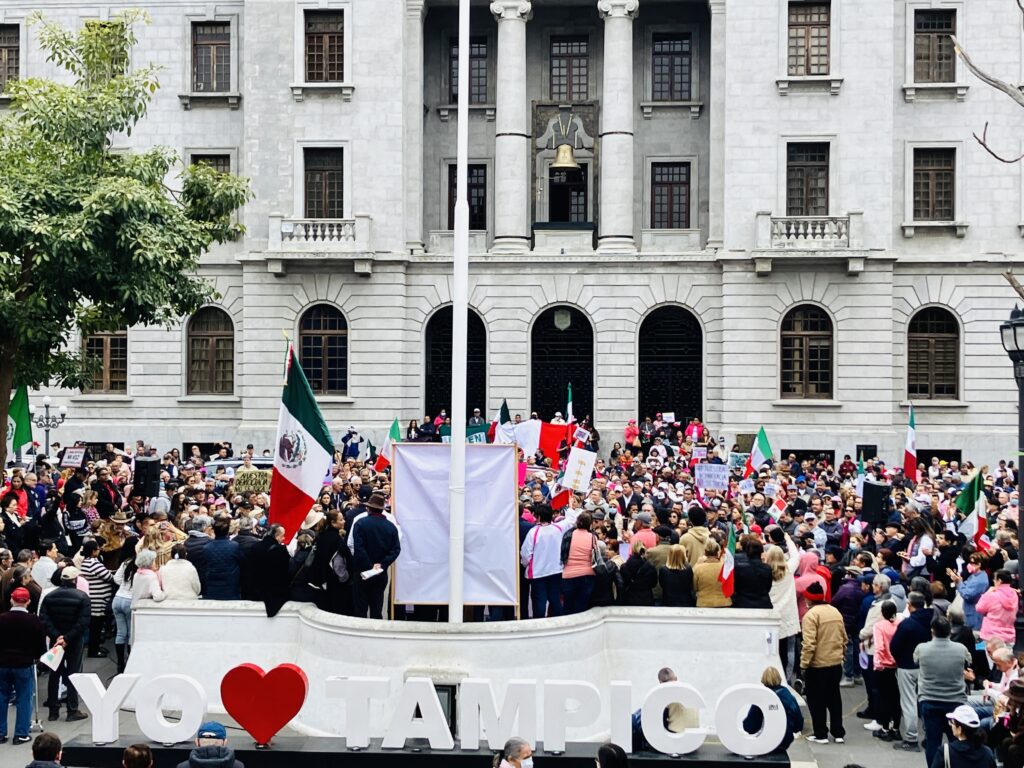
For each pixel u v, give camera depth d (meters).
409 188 43.28
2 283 24.70
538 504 19.42
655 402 43.03
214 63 44.56
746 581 16.95
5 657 15.56
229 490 25.59
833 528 22.45
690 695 14.11
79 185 25.39
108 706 14.42
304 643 16.45
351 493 22.97
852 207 41.03
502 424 35.12
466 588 16.67
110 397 44.03
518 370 42.75
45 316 25.06
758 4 41.38
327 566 17.05
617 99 42.59
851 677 19.89
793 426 41.06
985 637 16.52
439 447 16.78
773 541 18.94
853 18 41.06
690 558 18.50
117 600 18.38
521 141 43.16
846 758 15.57
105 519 21.22
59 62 28.41
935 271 41.97
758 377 41.22
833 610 16.44
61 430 43.97
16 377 27.06
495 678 15.23
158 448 43.84
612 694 14.16
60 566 17.20
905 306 42.12
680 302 42.28
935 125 42.28
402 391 42.53
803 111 41.22
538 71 45.31
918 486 29.00
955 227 41.97
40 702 17.89
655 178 44.84
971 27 42.12
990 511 25.47
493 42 45.56
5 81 44.50
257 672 14.30
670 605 17.08
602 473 30.98
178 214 26.62
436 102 45.53
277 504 17.34
